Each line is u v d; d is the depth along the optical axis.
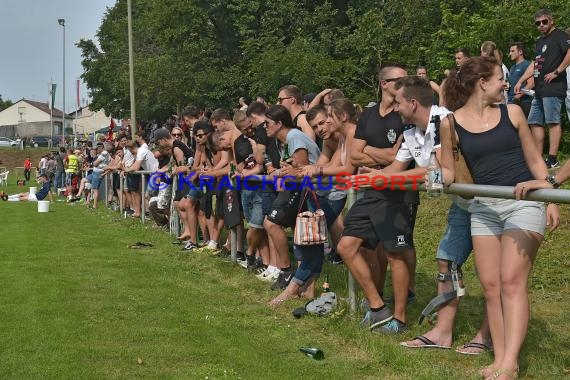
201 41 29.08
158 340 4.46
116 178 14.80
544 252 6.57
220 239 9.21
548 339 4.47
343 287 6.01
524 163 3.64
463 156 3.73
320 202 6.07
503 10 11.80
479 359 4.05
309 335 4.69
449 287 4.38
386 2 19.17
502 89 3.66
